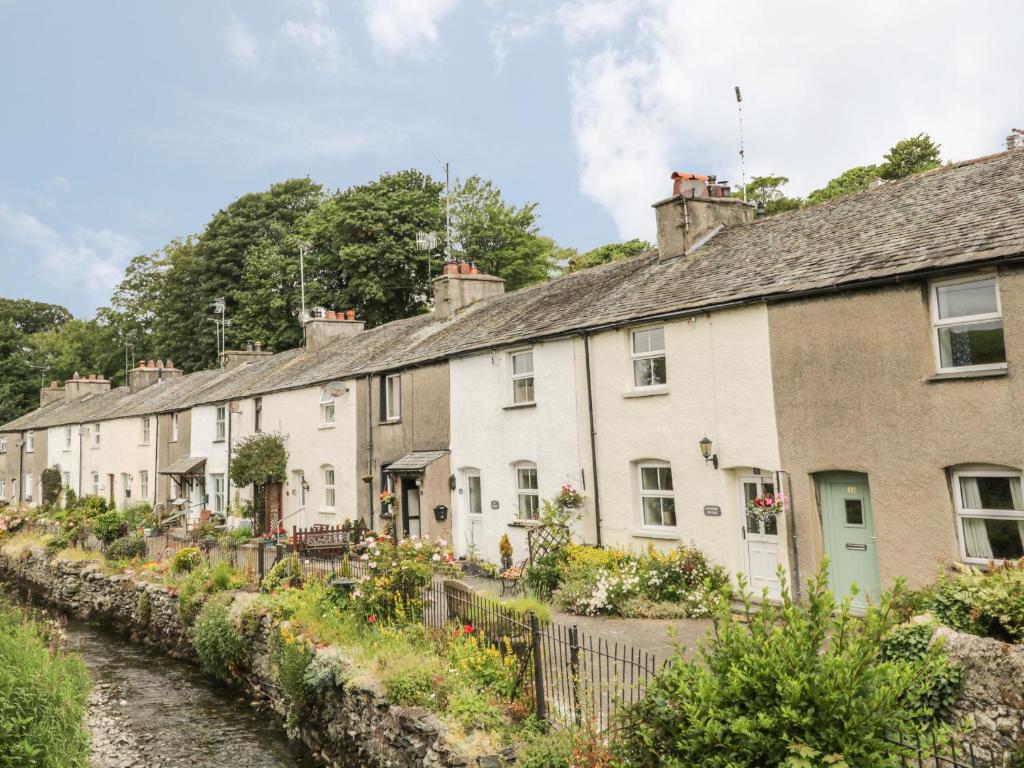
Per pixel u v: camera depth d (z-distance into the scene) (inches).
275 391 1102.4
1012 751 259.3
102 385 2041.1
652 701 252.8
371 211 1546.5
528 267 1596.9
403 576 500.7
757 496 502.6
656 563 524.7
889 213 526.3
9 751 379.9
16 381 2465.6
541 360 671.8
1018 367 378.0
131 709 550.9
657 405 565.9
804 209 637.3
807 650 223.8
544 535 618.5
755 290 500.4
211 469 1262.3
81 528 1093.8
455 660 394.6
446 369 793.6
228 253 1877.5
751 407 499.5
